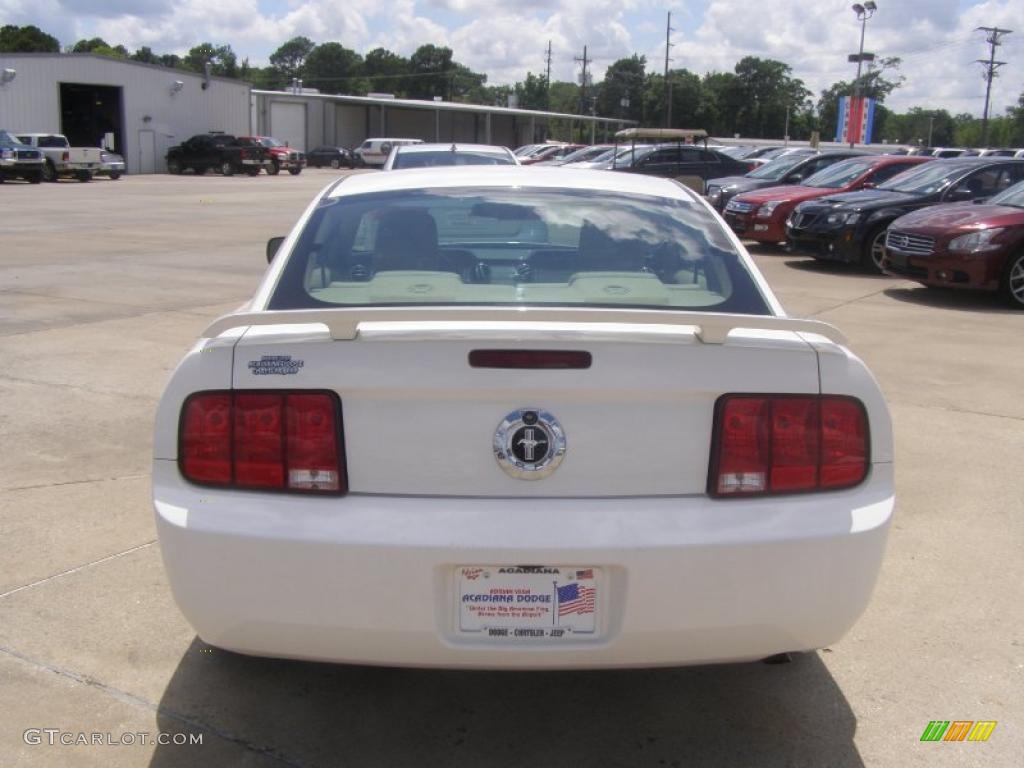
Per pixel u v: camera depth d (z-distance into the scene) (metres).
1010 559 4.07
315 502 2.43
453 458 2.42
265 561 2.39
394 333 2.40
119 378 6.71
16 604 3.58
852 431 2.54
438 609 2.41
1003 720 2.97
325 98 64.12
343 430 2.44
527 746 2.85
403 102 66.50
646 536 2.38
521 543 2.36
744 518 2.44
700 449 2.47
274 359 2.45
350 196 3.55
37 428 5.63
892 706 3.04
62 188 31.25
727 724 2.96
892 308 10.02
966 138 110.50
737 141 53.53
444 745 2.85
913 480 4.97
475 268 3.17
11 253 13.70
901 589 3.79
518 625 2.43
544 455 2.42
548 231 3.36
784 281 11.98
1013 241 10.02
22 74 40.84
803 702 3.07
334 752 2.81
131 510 4.46
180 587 2.47
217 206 23.98
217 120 49.69
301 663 3.25
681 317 2.36
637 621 2.41
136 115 45.66
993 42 67.38
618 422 2.43
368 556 2.36
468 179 3.71
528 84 128.25
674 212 3.53
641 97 112.38
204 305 9.56
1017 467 5.17
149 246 14.87
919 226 10.63
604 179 3.84
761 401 2.47
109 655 3.26
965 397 6.52
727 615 2.43
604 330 2.43
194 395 2.50
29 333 8.11
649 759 2.80
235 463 2.46
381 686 3.14
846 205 12.74
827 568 2.45
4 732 2.84
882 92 110.25
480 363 2.39
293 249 3.21
